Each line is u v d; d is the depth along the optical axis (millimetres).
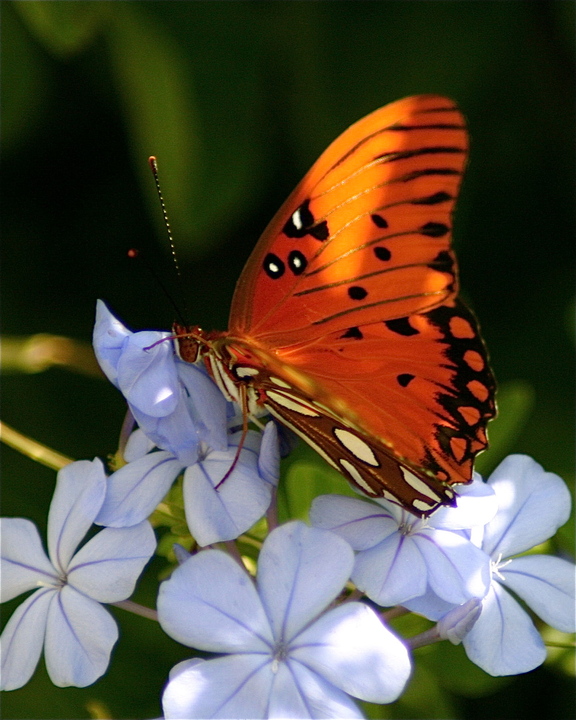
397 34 659
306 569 573
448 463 579
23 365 647
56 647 580
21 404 661
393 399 580
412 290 575
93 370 650
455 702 622
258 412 592
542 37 658
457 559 580
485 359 575
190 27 659
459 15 658
